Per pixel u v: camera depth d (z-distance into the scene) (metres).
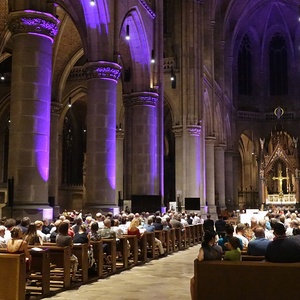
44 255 10.02
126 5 23.53
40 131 15.77
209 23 42.28
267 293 6.67
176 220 21.58
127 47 27.16
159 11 28.88
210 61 41.88
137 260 15.72
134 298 10.01
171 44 35.53
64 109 38.66
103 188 20.95
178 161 34.47
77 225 14.59
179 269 14.72
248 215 21.89
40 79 15.82
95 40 21.41
